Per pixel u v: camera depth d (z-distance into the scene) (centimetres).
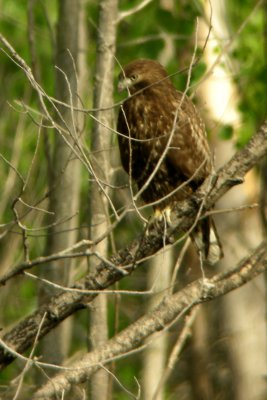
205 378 1666
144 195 1214
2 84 1959
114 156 1410
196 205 925
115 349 933
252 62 1762
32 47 1413
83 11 1402
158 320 937
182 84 1628
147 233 932
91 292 857
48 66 2055
